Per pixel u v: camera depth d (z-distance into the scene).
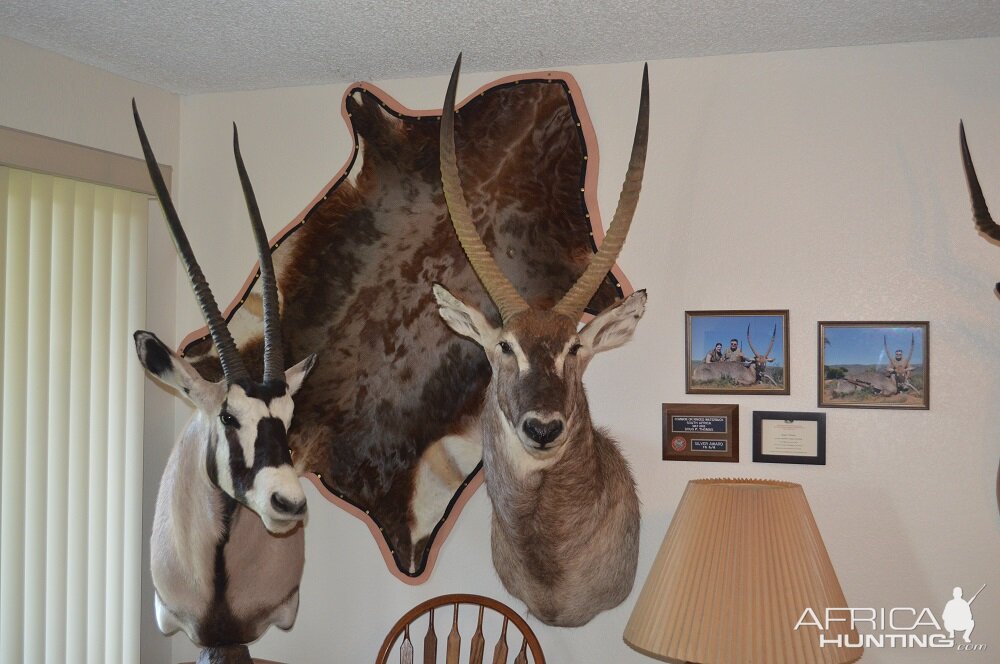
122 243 2.62
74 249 2.48
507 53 2.43
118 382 2.59
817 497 2.29
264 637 2.66
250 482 1.99
